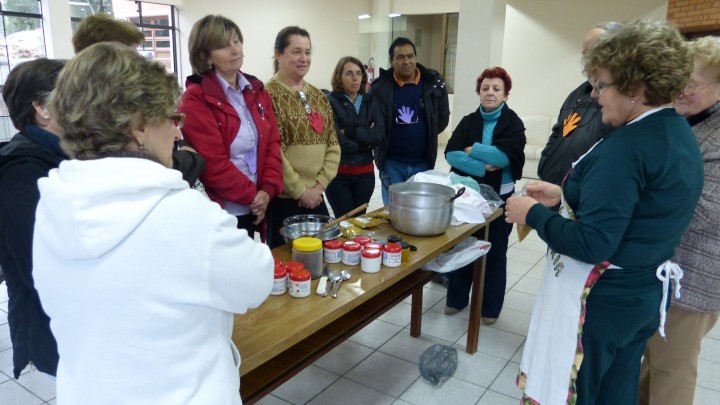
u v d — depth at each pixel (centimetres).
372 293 144
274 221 239
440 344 245
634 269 121
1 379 211
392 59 289
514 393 210
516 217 136
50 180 76
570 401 130
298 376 219
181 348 76
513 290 314
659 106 116
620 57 111
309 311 129
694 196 118
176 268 73
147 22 732
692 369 156
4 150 108
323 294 137
